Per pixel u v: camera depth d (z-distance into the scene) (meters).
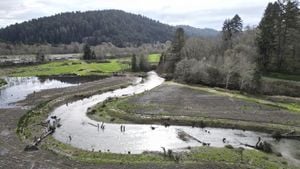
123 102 77.75
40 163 41.75
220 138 55.44
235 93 89.81
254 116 66.69
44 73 144.38
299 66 101.44
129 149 49.06
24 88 105.25
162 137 55.38
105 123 63.47
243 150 47.19
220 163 41.97
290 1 102.81
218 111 70.19
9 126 57.72
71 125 61.66
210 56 122.69
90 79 129.25
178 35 144.38
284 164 42.94
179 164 41.69
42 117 66.12
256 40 107.88
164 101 78.94
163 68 143.62
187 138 55.03
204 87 100.12
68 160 42.88
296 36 103.00
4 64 168.25
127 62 179.62
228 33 134.38
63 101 82.56
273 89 90.06
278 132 57.44
